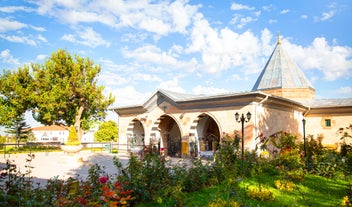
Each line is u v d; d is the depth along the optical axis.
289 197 8.62
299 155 12.80
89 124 34.59
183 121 20.28
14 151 26.95
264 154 15.07
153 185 8.02
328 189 9.75
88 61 31.75
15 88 28.05
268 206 7.68
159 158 8.98
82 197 5.80
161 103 22.22
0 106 28.11
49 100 28.39
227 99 17.48
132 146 25.55
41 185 10.29
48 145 32.16
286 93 25.70
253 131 16.30
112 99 33.97
